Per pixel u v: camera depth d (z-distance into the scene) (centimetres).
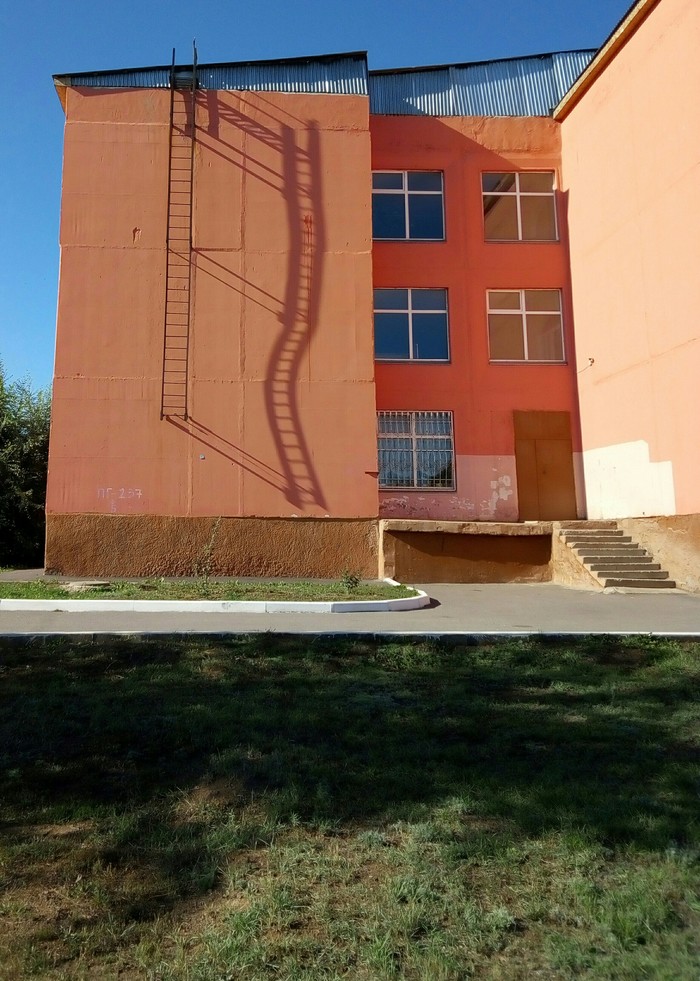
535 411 1819
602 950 282
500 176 1922
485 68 1958
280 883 327
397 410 1798
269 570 1487
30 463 2419
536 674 671
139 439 1493
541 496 1788
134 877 336
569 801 399
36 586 1232
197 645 735
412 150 1892
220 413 1519
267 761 455
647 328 1499
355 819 386
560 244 1877
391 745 486
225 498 1498
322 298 1574
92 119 1577
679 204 1391
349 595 1130
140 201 1561
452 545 1520
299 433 1530
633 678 668
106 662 684
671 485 1412
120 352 1512
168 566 1464
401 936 291
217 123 1603
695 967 270
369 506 1526
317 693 601
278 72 1666
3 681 628
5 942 289
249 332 1548
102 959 281
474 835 365
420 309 1858
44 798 412
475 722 537
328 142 1625
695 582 1316
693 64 1348
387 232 1880
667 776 432
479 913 304
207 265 1558
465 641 773
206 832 373
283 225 1588
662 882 323
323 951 282
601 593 1304
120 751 479
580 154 1795
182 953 282
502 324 1864
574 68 1948
